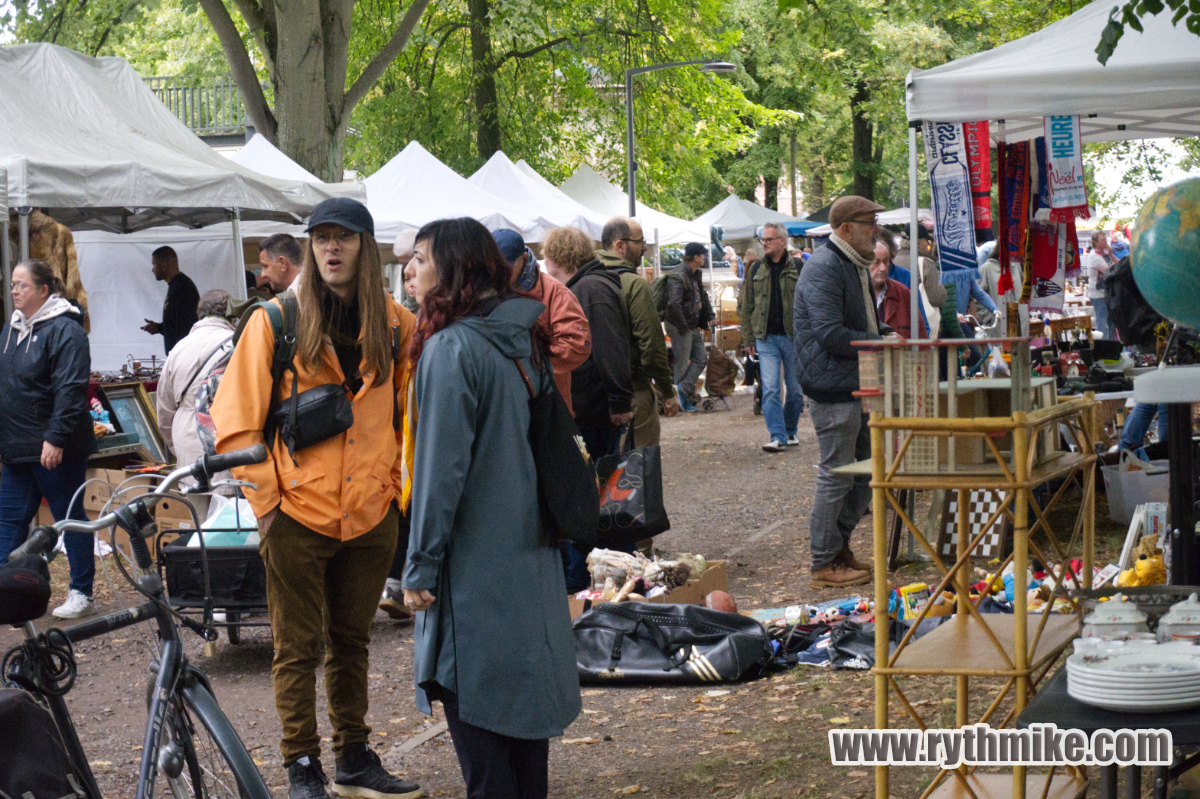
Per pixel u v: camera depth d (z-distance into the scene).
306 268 4.09
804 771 4.21
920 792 3.90
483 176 17.69
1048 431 3.43
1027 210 7.38
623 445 7.56
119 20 21.62
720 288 25.05
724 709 5.06
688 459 12.75
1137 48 6.06
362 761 4.27
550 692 3.29
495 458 3.26
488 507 3.25
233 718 5.33
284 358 4.02
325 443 4.06
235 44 17.48
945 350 3.28
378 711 5.40
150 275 14.51
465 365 3.21
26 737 2.79
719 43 29.97
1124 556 5.46
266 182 10.75
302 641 4.06
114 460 9.01
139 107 11.38
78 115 10.51
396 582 6.71
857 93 35.38
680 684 5.41
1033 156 7.36
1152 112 7.63
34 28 20.59
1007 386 3.37
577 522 3.33
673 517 9.66
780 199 56.62
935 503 7.34
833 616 5.95
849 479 6.80
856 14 27.73
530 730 3.24
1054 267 7.39
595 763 4.55
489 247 3.35
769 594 6.94
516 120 27.38
